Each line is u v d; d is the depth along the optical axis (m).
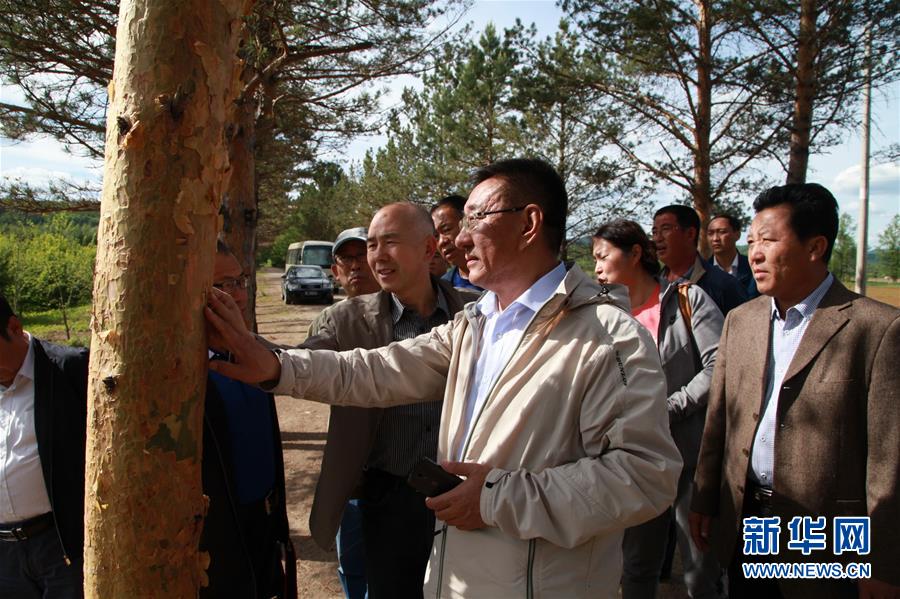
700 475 2.34
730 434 2.18
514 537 1.43
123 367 1.12
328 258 26.28
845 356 1.87
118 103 1.11
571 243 15.31
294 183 15.00
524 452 1.46
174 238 1.12
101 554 1.17
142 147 1.09
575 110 10.77
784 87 8.59
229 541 1.96
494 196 1.61
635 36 8.93
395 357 1.83
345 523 2.86
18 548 2.12
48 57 5.23
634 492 1.33
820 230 1.96
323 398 1.71
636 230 3.05
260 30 5.28
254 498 2.19
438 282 2.62
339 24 5.90
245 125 5.29
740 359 2.18
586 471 1.36
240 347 1.42
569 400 1.46
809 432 1.91
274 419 2.31
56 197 6.78
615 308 1.52
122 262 1.11
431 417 2.36
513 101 10.95
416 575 2.35
